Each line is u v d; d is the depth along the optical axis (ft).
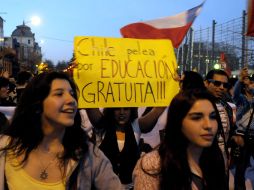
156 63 16.28
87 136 8.86
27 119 8.44
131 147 14.65
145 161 8.52
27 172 8.25
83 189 8.48
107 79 15.48
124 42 16.16
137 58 16.06
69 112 8.43
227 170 9.75
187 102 8.29
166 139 8.52
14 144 8.37
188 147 8.54
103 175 8.82
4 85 21.13
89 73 15.35
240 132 15.92
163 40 16.71
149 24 22.17
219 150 8.91
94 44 15.70
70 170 8.29
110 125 14.67
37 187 8.14
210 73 18.19
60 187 8.22
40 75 8.63
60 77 8.66
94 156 8.73
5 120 15.66
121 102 15.33
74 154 8.38
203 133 8.23
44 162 8.35
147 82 15.94
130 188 14.46
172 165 8.27
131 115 15.11
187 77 15.93
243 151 14.53
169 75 16.31
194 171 8.55
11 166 8.28
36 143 8.38
